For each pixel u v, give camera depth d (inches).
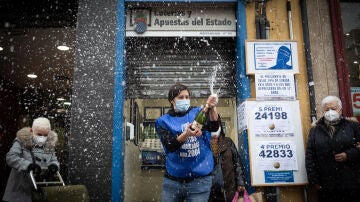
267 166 185.6
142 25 207.6
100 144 189.0
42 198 143.9
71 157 187.5
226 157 173.3
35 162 154.9
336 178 159.9
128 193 228.1
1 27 215.9
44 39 285.4
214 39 212.4
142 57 209.8
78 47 200.5
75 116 192.2
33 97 459.8
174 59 210.4
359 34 212.5
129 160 232.4
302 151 188.1
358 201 159.2
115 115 192.7
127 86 207.2
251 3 205.8
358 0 215.5
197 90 208.7
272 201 183.5
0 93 386.6
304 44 203.5
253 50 198.1
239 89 202.2
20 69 367.2
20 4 214.5
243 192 166.7
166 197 123.1
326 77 200.5
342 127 165.6
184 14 209.6
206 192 121.0
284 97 193.9
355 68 207.3
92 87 195.9
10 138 413.7
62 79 406.9
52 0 214.2
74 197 152.7
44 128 158.9
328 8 209.2
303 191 187.2
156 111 302.5
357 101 203.0
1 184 379.9
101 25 203.3
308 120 195.0
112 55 199.8
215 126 119.6
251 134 188.9
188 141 120.6
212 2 204.4
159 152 294.0
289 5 207.3
